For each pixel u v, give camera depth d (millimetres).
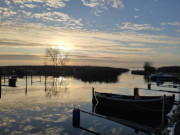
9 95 23250
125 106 16188
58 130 10789
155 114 15609
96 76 63781
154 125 12508
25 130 10664
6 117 13141
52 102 19078
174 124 9867
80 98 21953
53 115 13930
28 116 13516
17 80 46875
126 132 10680
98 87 34438
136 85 38375
